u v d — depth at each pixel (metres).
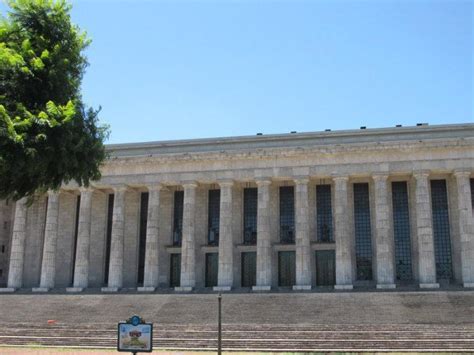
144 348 25.44
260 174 63.03
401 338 38.72
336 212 60.81
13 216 73.31
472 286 56.41
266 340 39.47
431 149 59.81
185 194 64.62
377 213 59.81
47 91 28.56
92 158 30.28
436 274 61.41
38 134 26.50
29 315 50.47
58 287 67.94
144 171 65.81
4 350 38.28
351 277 59.47
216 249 66.25
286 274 64.88
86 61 31.42
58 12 29.61
